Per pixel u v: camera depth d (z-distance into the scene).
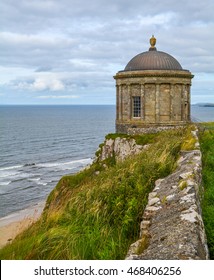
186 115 37.44
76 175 28.92
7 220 37.66
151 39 39.78
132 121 36.25
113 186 12.79
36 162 79.25
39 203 46.06
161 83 35.34
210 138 22.95
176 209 8.27
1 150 94.75
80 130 160.12
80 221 10.59
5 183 57.97
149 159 16.06
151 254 6.43
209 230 8.12
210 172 13.44
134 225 10.27
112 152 34.88
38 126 177.62
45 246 9.19
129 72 35.84
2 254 10.38
